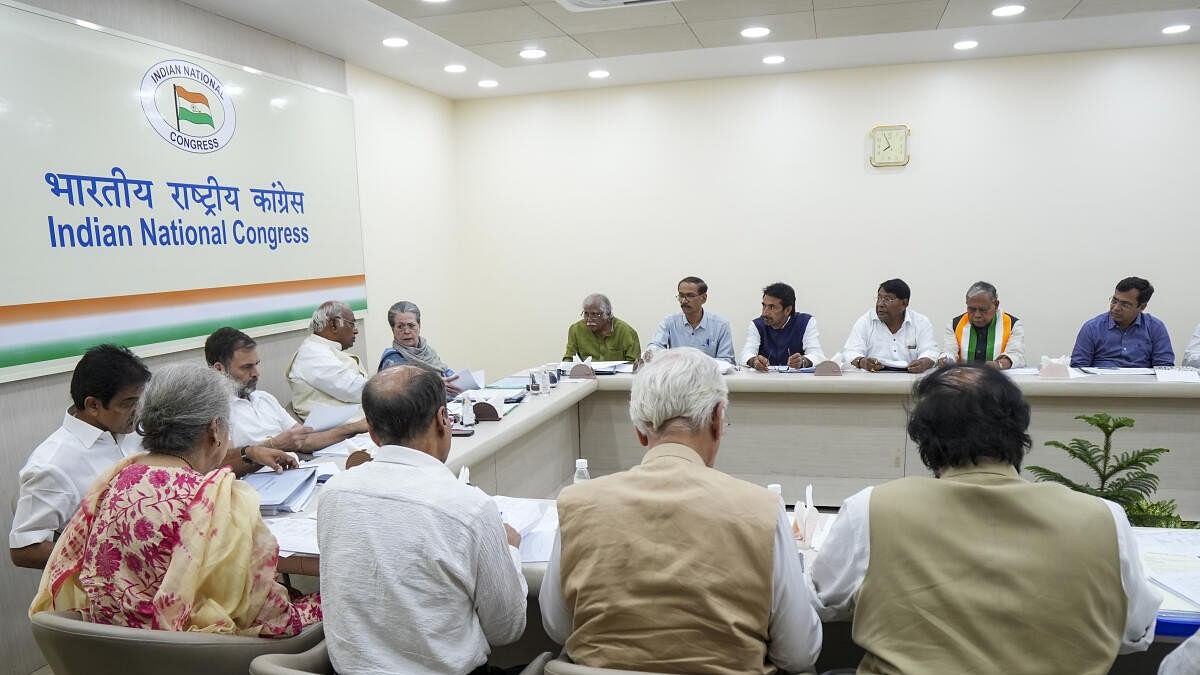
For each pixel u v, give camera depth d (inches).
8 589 98.7
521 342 226.1
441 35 135.5
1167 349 148.3
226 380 58.3
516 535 60.8
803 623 44.4
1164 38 168.2
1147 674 63.6
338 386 127.5
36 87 101.8
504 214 222.2
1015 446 44.1
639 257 213.3
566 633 49.3
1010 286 191.8
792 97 197.8
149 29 121.3
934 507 43.0
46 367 103.3
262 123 145.7
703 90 203.0
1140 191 181.9
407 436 51.7
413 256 203.3
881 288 152.6
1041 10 125.2
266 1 129.0
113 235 113.6
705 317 164.7
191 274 129.0
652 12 122.9
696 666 41.8
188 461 55.5
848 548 45.9
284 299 153.1
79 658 49.3
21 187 99.9
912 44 170.2
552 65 180.7
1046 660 40.0
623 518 44.3
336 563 47.8
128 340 116.6
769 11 123.0
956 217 192.4
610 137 210.8
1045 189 186.7
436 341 215.0
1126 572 41.4
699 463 47.2
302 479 78.0
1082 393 120.3
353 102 174.4
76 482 72.9
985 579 40.9
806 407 134.0
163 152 122.8
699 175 206.2
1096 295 187.6
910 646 41.7
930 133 190.9
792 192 201.0
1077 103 182.2
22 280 100.0
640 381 49.5
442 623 47.6
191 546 49.6
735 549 42.6
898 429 130.2
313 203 161.5
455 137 222.7
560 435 135.5
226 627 50.3
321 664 50.1
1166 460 121.3
